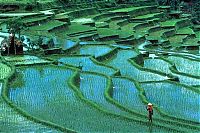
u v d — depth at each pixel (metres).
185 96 55.56
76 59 76.19
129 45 105.00
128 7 171.00
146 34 127.88
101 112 44.88
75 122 41.78
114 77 63.19
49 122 40.22
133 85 58.97
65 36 102.56
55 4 143.12
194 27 163.00
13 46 75.62
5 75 59.31
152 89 58.72
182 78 69.50
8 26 93.75
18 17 113.00
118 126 41.19
